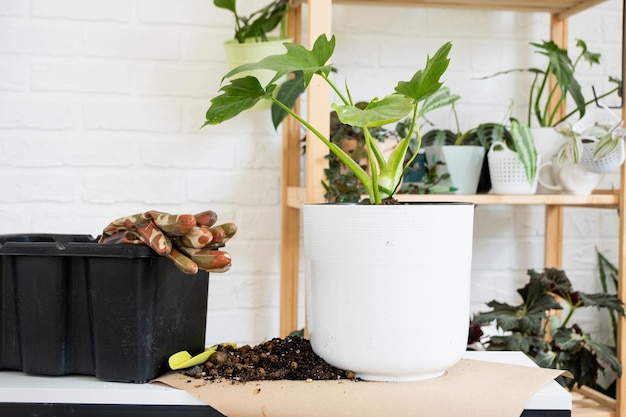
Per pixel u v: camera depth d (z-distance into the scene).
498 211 1.89
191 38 1.74
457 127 1.75
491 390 0.85
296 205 1.60
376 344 0.87
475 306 1.89
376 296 0.86
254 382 0.88
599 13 1.93
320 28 1.30
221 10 1.75
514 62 1.88
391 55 1.83
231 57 1.58
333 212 0.88
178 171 1.76
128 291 0.87
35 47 1.69
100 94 1.72
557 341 1.53
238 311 1.80
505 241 1.90
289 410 0.81
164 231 0.88
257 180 1.79
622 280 1.53
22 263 0.90
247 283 1.80
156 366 0.90
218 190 1.77
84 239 1.05
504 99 1.88
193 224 0.86
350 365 0.89
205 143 1.76
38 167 1.70
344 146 1.49
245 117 1.78
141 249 0.86
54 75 1.70
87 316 0.90
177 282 0.94
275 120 1.61
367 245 0.86
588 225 1.94
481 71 1.87
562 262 1.93
